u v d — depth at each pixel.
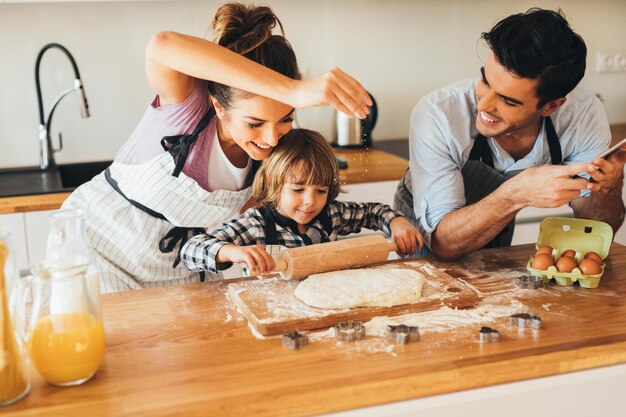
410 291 1.33
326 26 2.99
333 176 1.67
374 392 1.07
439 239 1.59
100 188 1.72
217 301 1.39
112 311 1.34
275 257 1.64
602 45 3.30
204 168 1.61
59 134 2.69
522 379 1.15
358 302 1.30
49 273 1.04
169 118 1.54
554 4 3.19
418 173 1.66
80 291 1.05
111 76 2.81
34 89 2.75
